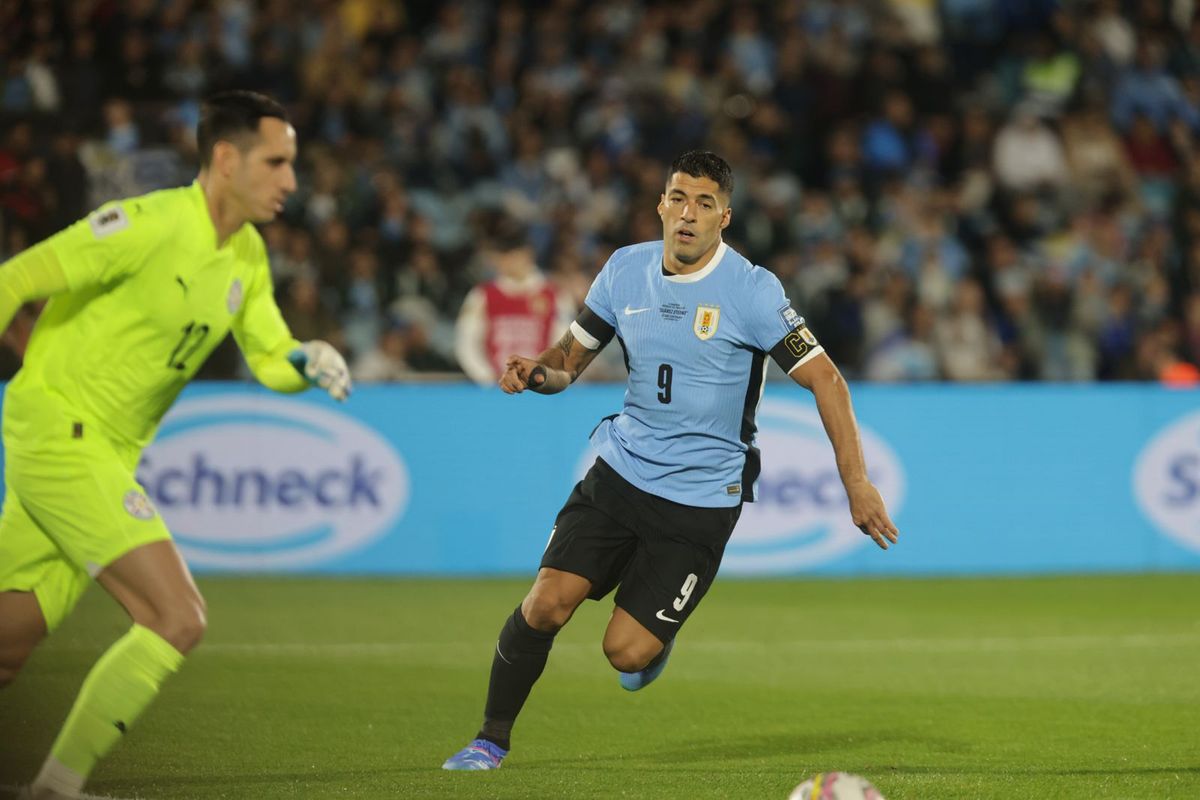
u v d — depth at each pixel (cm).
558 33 6094
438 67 5897
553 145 5788
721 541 1947
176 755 1977
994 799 1758
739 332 1891
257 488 4044
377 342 4856
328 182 5122
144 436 1702
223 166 1642
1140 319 5438
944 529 4391
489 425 4206
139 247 1595
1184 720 2328
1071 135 6153
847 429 1828
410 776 1853
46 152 4766
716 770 1925
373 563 4128
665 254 1922
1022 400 4450
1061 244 5812
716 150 5756
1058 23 6562
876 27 6469
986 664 2886
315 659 2831
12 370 4131
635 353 1930
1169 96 6500
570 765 1955
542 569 1923
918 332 5103
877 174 5791
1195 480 4556
